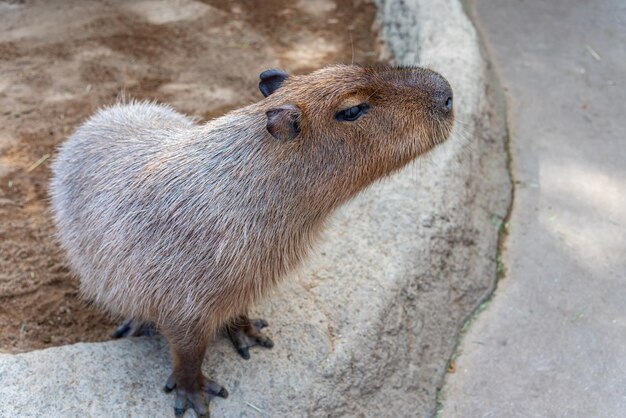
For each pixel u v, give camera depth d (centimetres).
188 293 95
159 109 119
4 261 125
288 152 92
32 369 98
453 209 128
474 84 151
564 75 174
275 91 96
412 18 177
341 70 95
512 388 117
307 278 114
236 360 104
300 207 95
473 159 141
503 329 125
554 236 139
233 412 100
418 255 120
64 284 123
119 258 99
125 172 101
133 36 186
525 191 147
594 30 191
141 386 100
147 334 112
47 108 158
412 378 114
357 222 122
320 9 206
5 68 169
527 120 162
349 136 93
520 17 195
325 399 103
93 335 117
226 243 93
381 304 112
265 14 201
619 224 140
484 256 133
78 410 96
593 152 155
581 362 119
